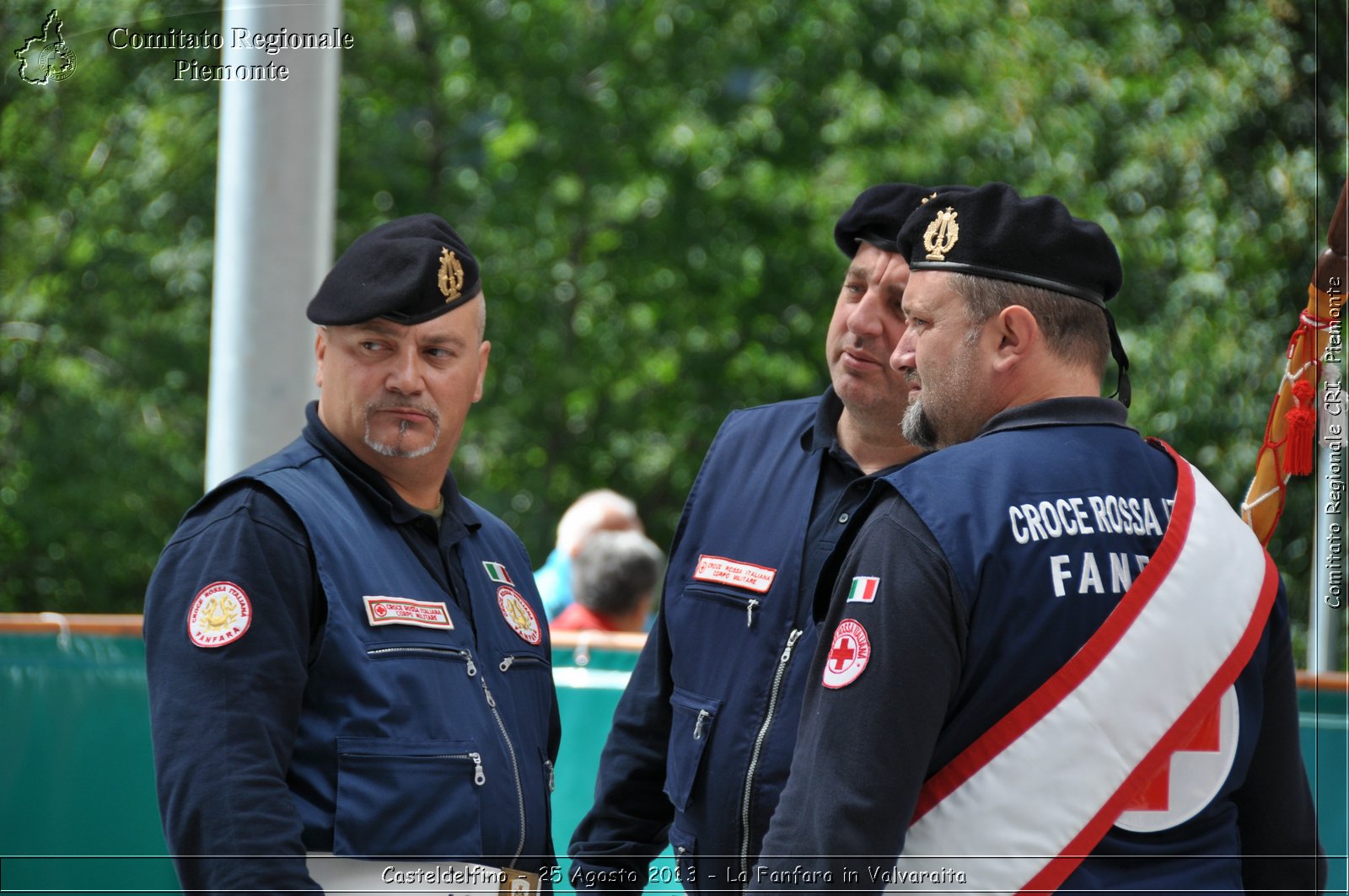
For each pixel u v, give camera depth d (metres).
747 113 43.44
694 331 45.88
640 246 44.03
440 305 7.46
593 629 15.07
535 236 45.00
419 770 6.82
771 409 8.55
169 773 6.45
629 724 8.52
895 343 7.60
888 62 41.12
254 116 11.66
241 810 6.31
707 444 45.16
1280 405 7.98
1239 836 6.47
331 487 7.31
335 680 6.84
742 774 7.49
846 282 7.88
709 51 44.62
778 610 7.67
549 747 8.02
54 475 34.62
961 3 40.97
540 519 43.59
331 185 12.02
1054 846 5.80
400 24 45.66
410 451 7.41
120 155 34.72
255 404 11.59
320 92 11.80
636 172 44.78
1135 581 6.04
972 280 6.39
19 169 33.31
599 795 8.55
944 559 5.88
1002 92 39.28
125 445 35.66
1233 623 6.08
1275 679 6.50
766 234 44.38
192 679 6.55
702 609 7.96
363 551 7.13
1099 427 6.41
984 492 6.05
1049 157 37.41
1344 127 9.09
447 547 7.62
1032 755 5.86
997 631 5.87
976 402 6.46
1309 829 6.62
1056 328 6.38
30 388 35.31
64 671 11.03
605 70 46.00
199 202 36.28
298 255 11.69
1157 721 5.91
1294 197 32.84
